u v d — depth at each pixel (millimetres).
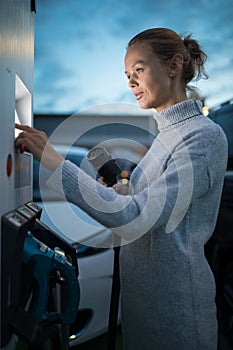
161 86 1207
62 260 1116
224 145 1193
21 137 1051
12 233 848
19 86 1274
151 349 1234
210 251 3188
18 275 869
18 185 1153
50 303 1216
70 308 1133
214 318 1265
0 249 877
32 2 1452
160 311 1190
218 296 2973
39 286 1001
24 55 1270
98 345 2539
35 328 858
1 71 882
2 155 897
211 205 1220
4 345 845
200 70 1329
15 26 1082
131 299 1247
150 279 1193
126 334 1302
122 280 1271
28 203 1178
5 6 931
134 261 1225
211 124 1190
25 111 1440
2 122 896
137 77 1215
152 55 1186
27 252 980
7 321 845
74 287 1124
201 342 1205
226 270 2941
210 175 1134
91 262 2424
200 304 1198
